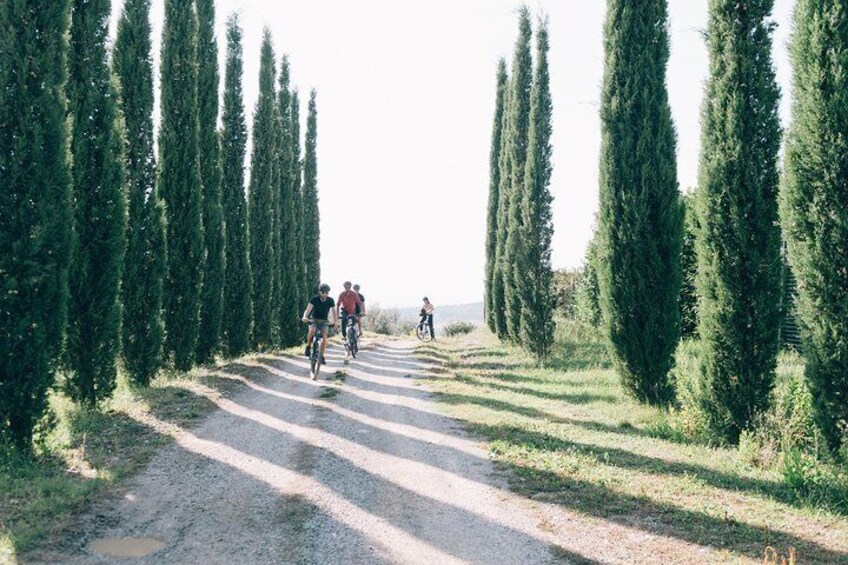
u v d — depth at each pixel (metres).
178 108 13.47
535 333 17.09
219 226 15.52
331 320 14.02
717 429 7.97
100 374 9.20
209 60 15.31
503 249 24.39
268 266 21.69
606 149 10.45
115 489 5.65
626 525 5.09
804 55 6.84
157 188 11.81
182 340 13.25
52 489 5.38
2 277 6.38
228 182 17.97
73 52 9.12
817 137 6.57
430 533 4.93
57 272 6.84
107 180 9.23
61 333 6.87
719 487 6.06
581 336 20.77
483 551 4.57
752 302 7.84
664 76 10.29
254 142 21.94
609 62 10.55
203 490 5.82
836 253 6.41
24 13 6.70
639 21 10.32
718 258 8.04
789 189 6.88
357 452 7.44
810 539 4.74
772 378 7.82
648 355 9.87
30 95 6.72
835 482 5.89
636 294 9.98
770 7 7.99
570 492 5.93
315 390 12.16
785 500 5.70
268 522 5.08
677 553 4.50
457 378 14.18
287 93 27.45
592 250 21.84
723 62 8.27
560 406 10.45
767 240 7.85
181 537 4.69
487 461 7.07
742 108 7.95
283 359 18.62
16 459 6.07
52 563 4.05
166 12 13.46
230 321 17.58
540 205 17.34
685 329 17.73
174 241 13.27
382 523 5.13
